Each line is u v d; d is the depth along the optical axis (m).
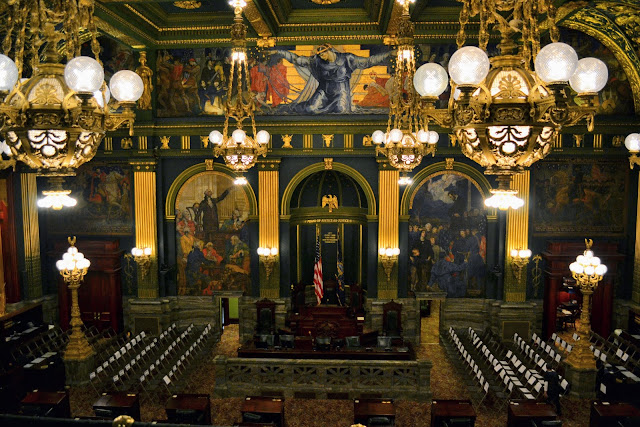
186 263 20.64
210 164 19.98
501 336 19.50
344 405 14.19
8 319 17.78
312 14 17.59
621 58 18.12
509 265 19.50
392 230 19.80
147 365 16.34
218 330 20.48
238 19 9.39
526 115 4.47
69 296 20.17
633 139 10.68
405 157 10.19
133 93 5.48
